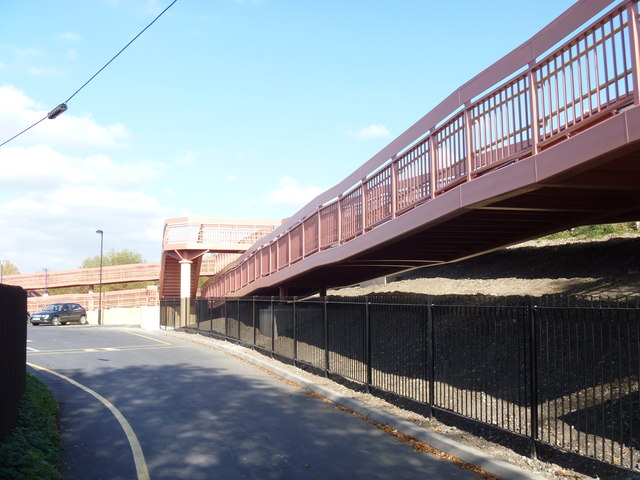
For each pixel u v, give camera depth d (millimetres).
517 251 22625
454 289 20281
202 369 15367
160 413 9914
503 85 9242
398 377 11531
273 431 8492
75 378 14094
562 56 8039
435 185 11312
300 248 19469
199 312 27656
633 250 16078
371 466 6750
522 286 16953
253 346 19219
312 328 14391
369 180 14281
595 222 12477
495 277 20234
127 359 17828
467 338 11391
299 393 11664
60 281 55906
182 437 8234
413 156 12242
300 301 15008
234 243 35062
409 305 9742
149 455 7359
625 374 7988
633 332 8727
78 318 45344
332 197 16656
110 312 48875
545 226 13117
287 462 6949
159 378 13859
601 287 13438
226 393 11703
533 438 6734
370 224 14219
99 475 6559
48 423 8453
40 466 6082
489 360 10383
